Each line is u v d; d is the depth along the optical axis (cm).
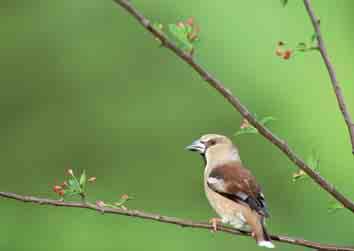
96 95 1973
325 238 1764
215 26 1756
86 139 1961
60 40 2005
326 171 1698
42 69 2009
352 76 1716
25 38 2019
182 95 1934
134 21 1983
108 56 1986
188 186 1900
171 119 1922
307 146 1705
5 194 834
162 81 1952
